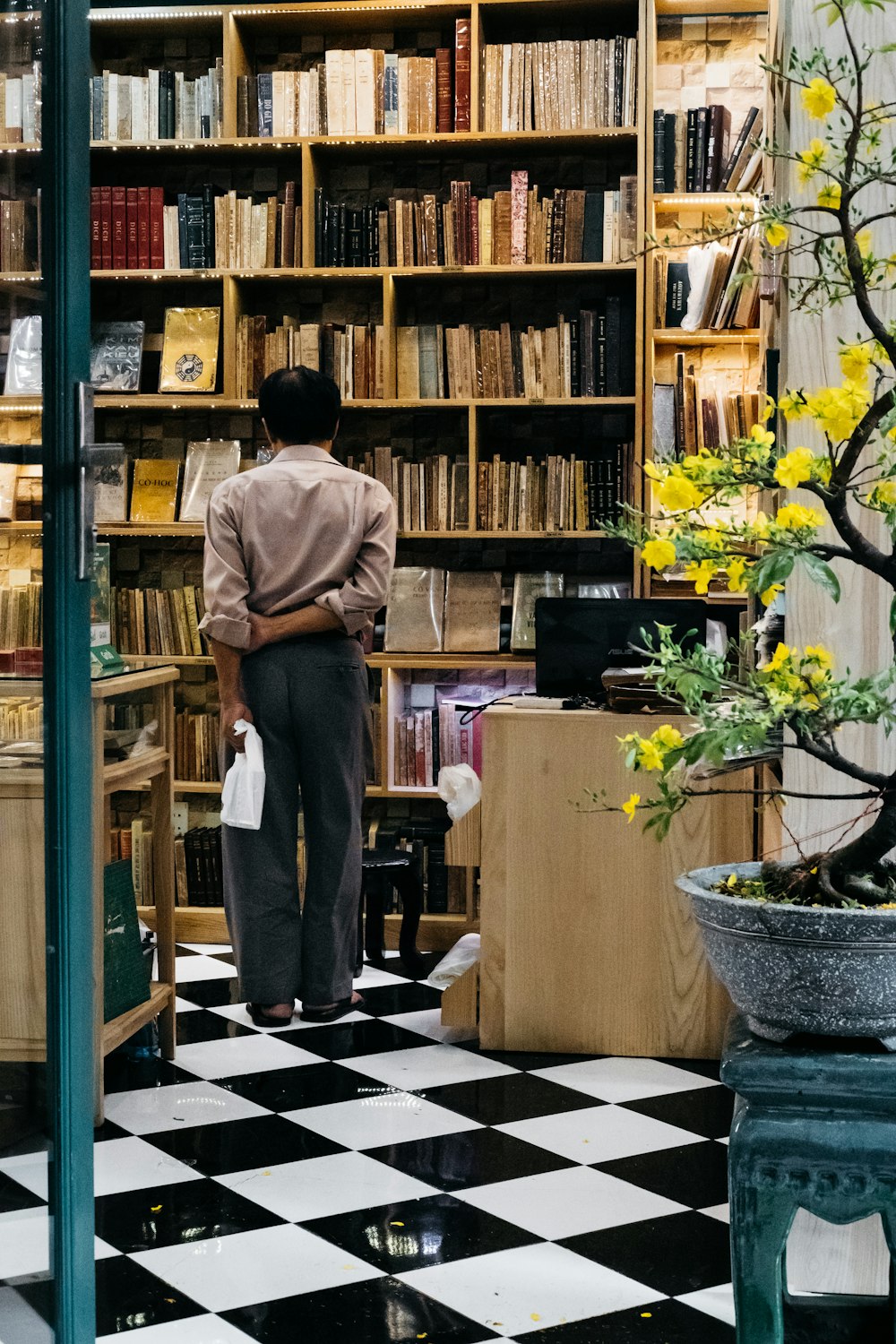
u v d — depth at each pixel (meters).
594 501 5.03
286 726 3.67
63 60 1.90
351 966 3.90
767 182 3.62
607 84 4.93
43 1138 1.88
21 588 1.90
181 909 5.03
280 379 3.77
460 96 4.99
